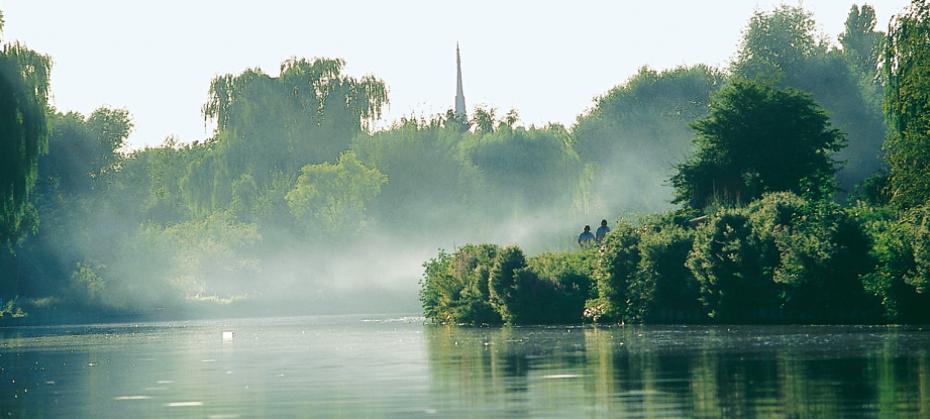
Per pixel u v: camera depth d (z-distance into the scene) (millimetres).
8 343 171250
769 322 147750
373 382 79312
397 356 106312
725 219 152875
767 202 156500
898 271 134250
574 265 182125
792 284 141500
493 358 98250
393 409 63406
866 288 137500
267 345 135375
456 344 123625
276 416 61906
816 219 146000
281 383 80812
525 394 68250
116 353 128000
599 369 82438
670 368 81062
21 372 101188
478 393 69750
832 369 75500
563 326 164375
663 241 160125
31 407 70562
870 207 177125
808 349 93625
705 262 151500
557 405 62500
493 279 184875
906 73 179250
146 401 71562
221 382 83125
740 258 147875
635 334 128875
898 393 61875
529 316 179000
